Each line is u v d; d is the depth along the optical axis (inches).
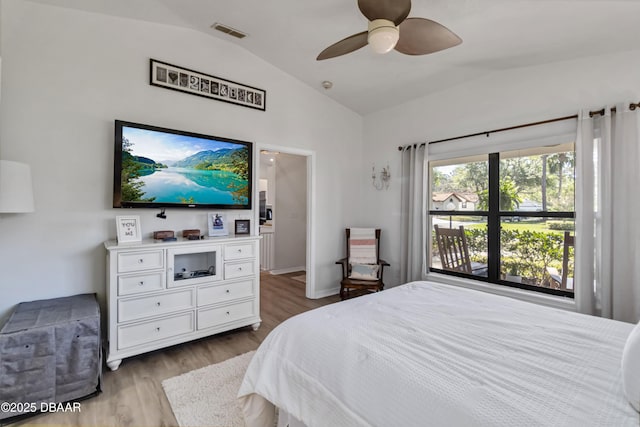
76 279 95.1
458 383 38.5
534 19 84.7
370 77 135.9
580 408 33.6
